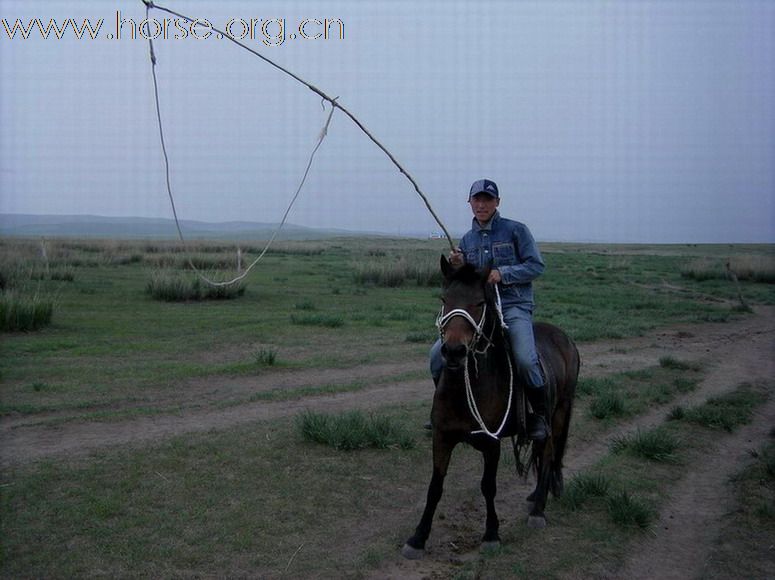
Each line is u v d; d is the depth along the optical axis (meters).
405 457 7.51
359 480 6.83
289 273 33.97
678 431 8.96
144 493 6.27
